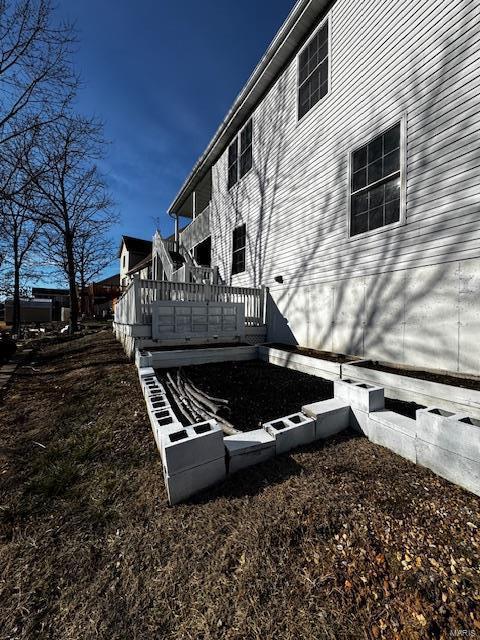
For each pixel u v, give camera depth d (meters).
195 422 3.10
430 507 1.83
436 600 1.28
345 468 2.27
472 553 1.51
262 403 3.67
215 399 3.64
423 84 4.01
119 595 1.37
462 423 2.04
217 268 10.30
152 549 1.61
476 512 1.78
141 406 3.61
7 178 9.66
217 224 10.94
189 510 1.89
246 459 2.30
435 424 2.18
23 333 15.88
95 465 2.46
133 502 1.99
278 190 7.34
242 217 9.10
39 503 2.03
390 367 4.45
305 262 6.43
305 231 6.41
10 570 1.52
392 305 4.49
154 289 6.73
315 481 2.11
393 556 1.50
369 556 1.51
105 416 3.42
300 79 6.53
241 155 9.19
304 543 1.59
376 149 4.79
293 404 3.64
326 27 5.78
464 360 3.57
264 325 7.93
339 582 1.38
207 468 2.10
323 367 4.88
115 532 1.74
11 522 1.86
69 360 7.43
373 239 4.81
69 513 1.92
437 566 1.44
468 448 1.97
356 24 5.04
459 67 3.61
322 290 5.94
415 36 4.11
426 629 1.18
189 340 6.90
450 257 3.72
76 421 3.39
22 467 2.52
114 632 1.21
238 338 7.47
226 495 2.01
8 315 25.69
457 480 2.03
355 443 2.70
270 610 1.27
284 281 7.16
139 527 1.77
